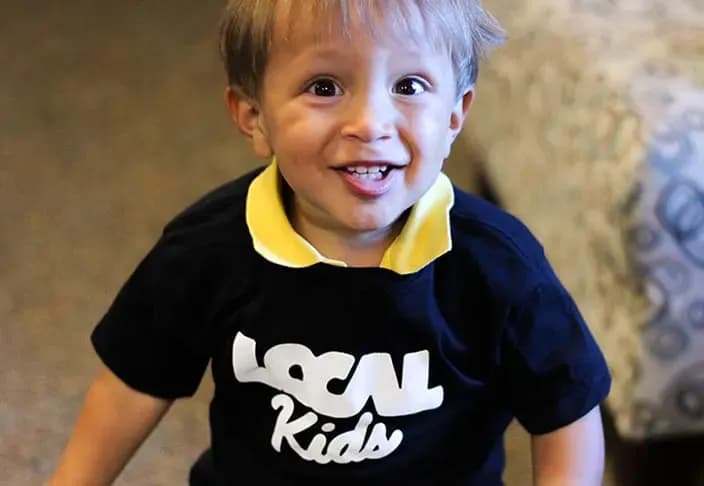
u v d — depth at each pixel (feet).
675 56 3.77
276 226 2.50
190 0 8.27
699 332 3.43
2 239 5.48
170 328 2.68
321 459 2.69
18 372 4.63
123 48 7.54
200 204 2.69
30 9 8.06
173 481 4.14
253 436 2.76
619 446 4.09
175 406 4.46
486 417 2.76
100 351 2.80
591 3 4.32
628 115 3.41
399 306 2.48
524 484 4.13
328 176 2.33
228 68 2.53
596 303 3.73
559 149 3.98
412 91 2.30
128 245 5.47
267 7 2.29
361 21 2.20
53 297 5.08
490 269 2.52
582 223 3.76
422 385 2.58
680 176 3.26
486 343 2.58
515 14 4.62
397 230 2.54
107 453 2.95
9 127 6.55
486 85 4.99
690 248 3.32
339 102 2.28
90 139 6.44
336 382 2.56
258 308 2.54
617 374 3.64
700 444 4.03
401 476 2.74
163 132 6.53
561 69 4.01
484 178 5.62
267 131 2.46
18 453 4.23
